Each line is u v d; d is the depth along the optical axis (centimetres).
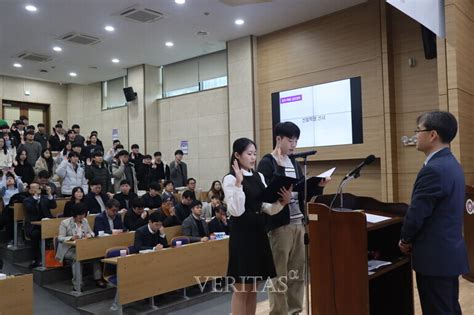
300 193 250
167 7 679
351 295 206
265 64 812
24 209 594
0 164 736
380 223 215
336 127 707
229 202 226
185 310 436
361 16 683
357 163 693
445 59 516
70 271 532
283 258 257
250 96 816
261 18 733
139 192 810
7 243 632
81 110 1230
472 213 430
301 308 269
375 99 666
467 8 551
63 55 931
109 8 679
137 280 397
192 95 964
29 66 1018
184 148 976
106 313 426
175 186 828
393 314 244
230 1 659
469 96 540
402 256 241
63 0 647
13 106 1163
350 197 268
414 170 638
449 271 199
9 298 312
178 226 538
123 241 498
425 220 205
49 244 544
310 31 747
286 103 774
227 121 891
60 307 454
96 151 740
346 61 700
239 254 230
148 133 1020
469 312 338
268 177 255
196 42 857
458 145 505
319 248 220
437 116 212
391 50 664
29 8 672
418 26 639
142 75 1021
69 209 591
